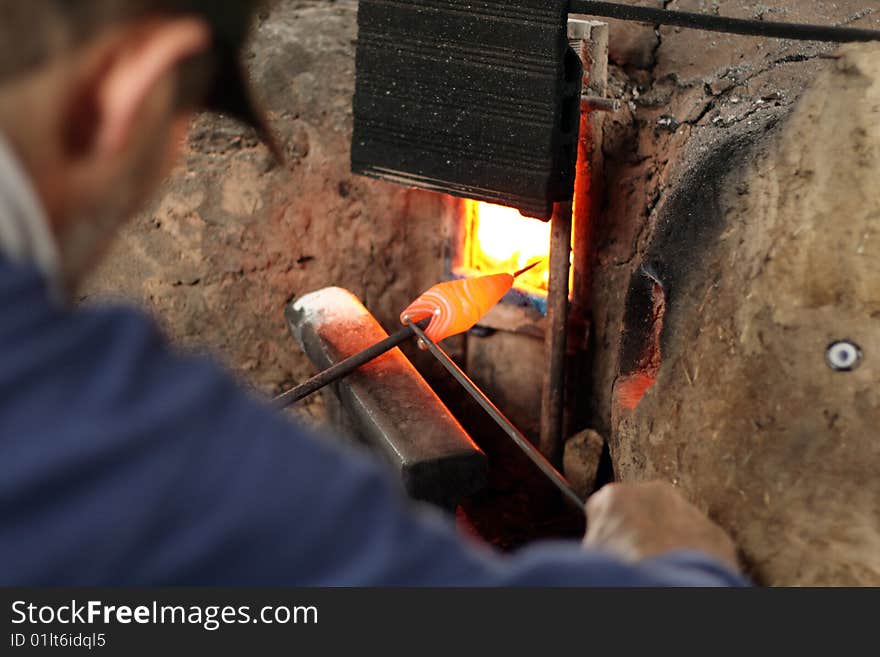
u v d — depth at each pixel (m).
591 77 2.67
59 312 0.48
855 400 1.60
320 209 3.39
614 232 2.93
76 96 0.49
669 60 2.84
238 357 3.52
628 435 2.08
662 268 2.13
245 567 0.48
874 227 1.67
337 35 3.41
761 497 1.66
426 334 2.56
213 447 0.49
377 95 2.61
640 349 2.34
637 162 2.87
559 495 3.24
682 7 2.84
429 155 2.58
